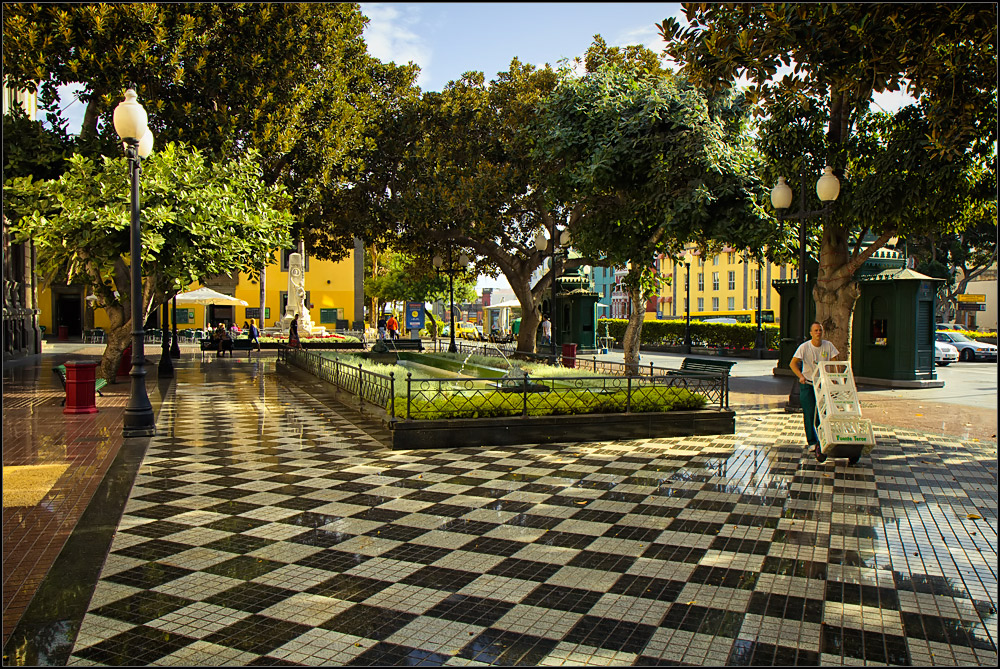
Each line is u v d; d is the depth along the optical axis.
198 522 5.51
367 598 4.07
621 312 68.12
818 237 13.55
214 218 13.29
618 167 12.12
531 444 8.76
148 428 9.30
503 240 21.39
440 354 19.50
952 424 10.57
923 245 37.47
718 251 14.62
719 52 7.71
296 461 7.75
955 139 8.18
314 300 41.56
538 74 19.28
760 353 27.42
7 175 13.69
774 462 7.72
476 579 4.36
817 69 7.49
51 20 13.72
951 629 3.68
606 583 4.30
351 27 19.17
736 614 3.86
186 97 15.85
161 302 17.45
